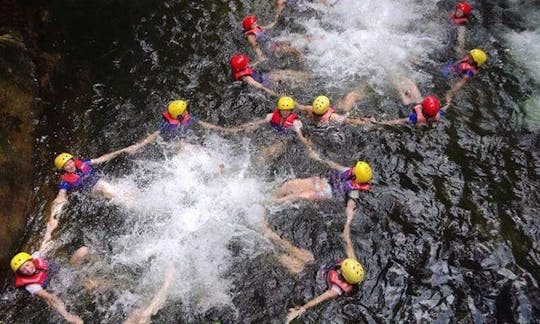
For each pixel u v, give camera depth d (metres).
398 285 7.50
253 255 7.93
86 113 10.23
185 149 9.50
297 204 8.57
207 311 7.29
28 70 10.02
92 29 11.88
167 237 8.24
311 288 7.50
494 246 7.84
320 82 10.70
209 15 12.47
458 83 10.52
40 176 9.13
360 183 8.57
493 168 8.99
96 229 8.39
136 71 11.09
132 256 8.02
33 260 7.61
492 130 9.61
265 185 8.93
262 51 11.44
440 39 11.69
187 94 10.59
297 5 12.66
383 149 9.37
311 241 8.09
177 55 11.44
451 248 7.89
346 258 7.85
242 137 9.71
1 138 8.69
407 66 10.98
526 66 10.89
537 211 8.27
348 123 9.80
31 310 7.40
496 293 7.28
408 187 8.77
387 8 12.54
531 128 9.60
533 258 7.66
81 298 7.54
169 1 12.88
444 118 9.82
